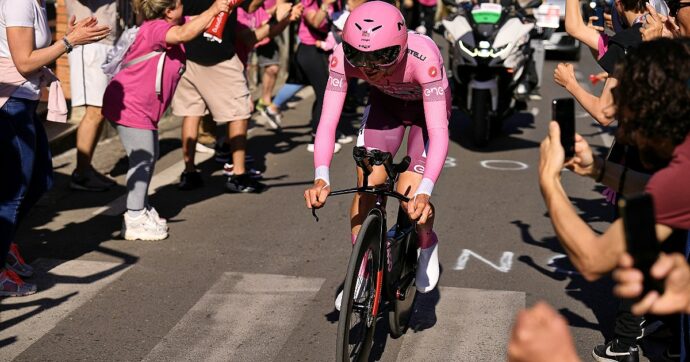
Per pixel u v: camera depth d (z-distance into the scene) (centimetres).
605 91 393
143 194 632
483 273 581
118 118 615
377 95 470
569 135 264
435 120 428
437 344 475
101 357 453
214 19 595
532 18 1005
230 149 845
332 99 436
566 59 1667
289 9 761
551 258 612
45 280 554
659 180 242
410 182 461
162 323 495
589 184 827
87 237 638
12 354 454
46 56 503
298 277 568
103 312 508
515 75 980
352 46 400
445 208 732
